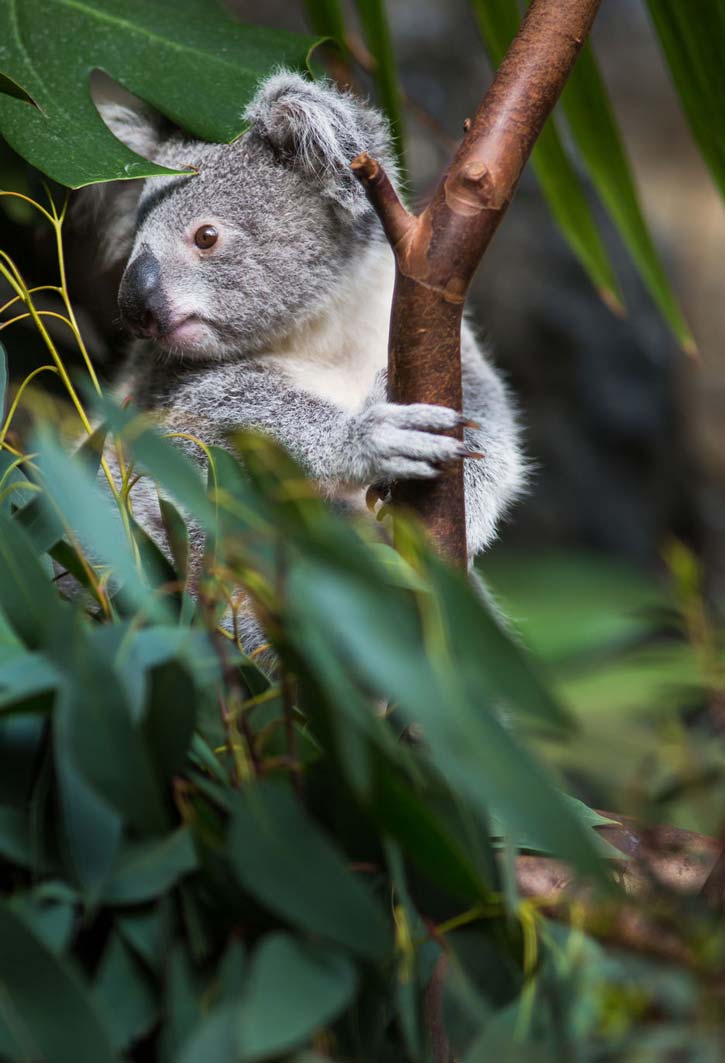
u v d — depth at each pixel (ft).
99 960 6.67
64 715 6.15
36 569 7.16
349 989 6.16
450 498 7.54
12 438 7.60
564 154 8.25
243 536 6.33
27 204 8.20
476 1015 7.09
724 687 8.31
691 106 8.06
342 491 8.16
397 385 7.47
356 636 5.99
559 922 7.42
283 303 8.43
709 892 7.45
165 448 6.65
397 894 7.04
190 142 8.48
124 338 8.63
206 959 6.66
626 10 16.93
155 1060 6.72
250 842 6.14
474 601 6.39
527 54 7.47
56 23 7.85
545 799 6.13
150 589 7.36
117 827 6.39
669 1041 7.40
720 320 15.71
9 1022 5.82
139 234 8.41
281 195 8.43
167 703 6.60
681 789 7.89
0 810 6.54
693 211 16.57
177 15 7.91
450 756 5.98
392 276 8.54
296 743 7.29
